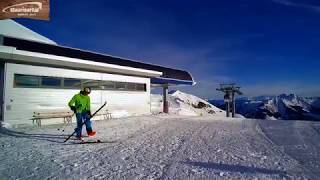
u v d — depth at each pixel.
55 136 9.85
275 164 5.64
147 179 4.68
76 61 15.38
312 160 5.99
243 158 6.19
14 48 12.59
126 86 19.73
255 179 4.65
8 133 10.65
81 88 16.27
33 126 13.23
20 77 13.39
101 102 17.59
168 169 5.29
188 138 9.31
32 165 5.66
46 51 15.56
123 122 15.45
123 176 4.86
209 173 5.01
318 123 15.16
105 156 6.48
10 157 6.40
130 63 21.69
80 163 5.80
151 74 21.38
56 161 6.00
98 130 11.71
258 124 14.68
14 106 13.03
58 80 15.05
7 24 20.02
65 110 15.27
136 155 6.57
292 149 7.27
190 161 5.93
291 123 15.25
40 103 14.09
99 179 4.70
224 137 9.55
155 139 9.13
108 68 17.58
